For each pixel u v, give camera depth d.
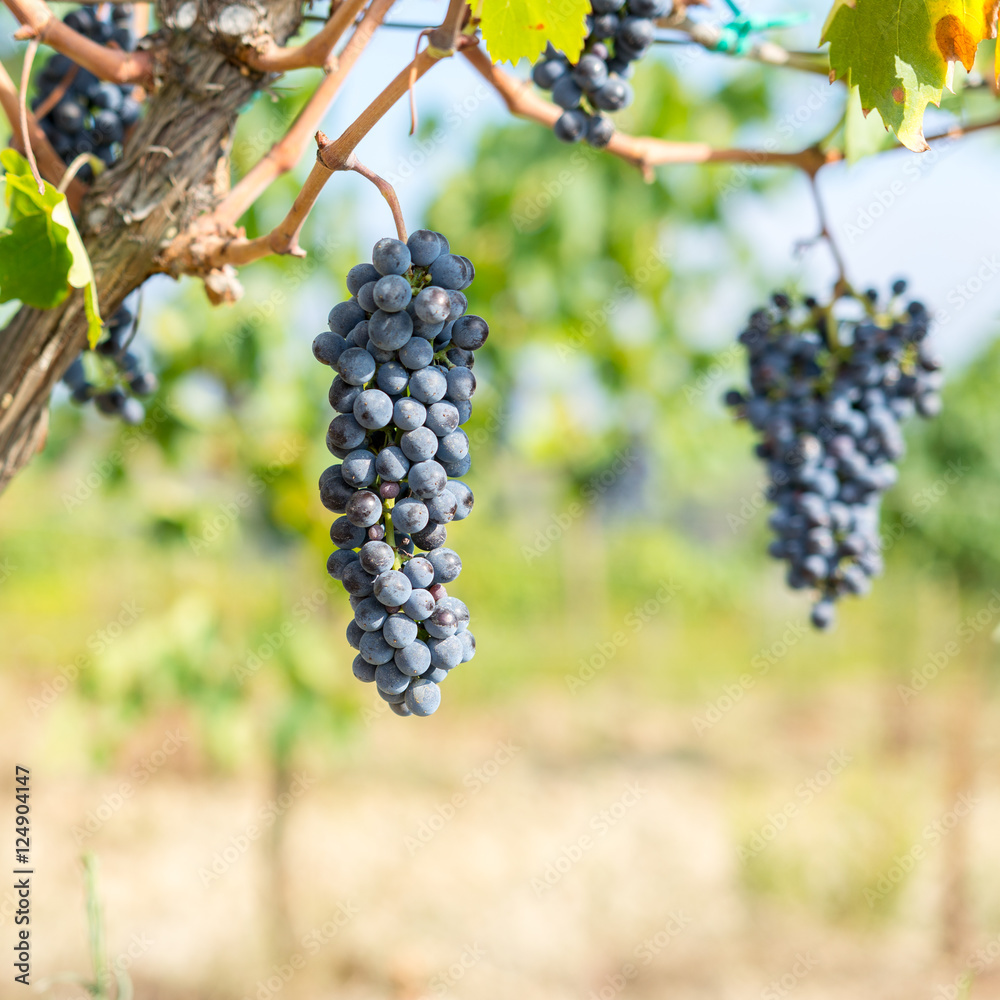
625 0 1.90
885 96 1.81
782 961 7.12
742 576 19.09
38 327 1.76
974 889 7.86
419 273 1.34
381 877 8.28
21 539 15.69
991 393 9.17
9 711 12.19
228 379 4.99
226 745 4.94
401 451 1.31
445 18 1.34
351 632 1.36
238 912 7.36
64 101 2.06
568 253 5.92
